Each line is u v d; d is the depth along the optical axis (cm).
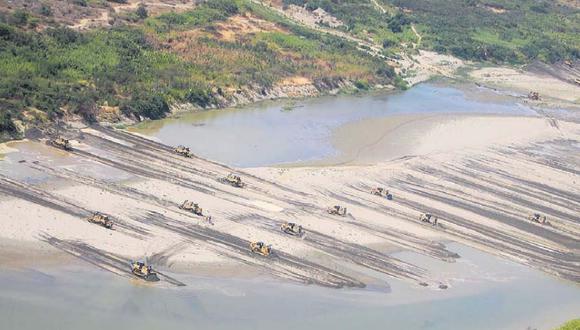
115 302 11075
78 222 13188
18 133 16988
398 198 16362
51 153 16338
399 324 11369
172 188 15288
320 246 13562
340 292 12088
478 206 16575
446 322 11588
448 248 14300
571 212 16962
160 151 17412
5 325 10288
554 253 14738
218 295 11569
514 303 12481
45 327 10338
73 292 11181
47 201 13850
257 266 12525
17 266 11650
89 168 15788
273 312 11319
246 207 14838
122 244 12656
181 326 10725
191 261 12419
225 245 13088
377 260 13312
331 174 17188
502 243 14825
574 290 13275
